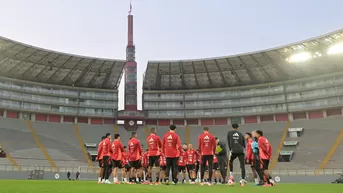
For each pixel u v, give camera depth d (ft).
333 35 165.27
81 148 180.96
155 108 221.05
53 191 24.02
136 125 213.05
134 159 48.91
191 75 215.31
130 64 221.25
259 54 188.44
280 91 207.72
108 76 213.05
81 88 215.92
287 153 165.89
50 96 206.18
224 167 52.06
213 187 35.37
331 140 170.50
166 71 211.41
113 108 218.18
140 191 25.46
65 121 208.74
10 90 193.57
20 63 187.62
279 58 189.88
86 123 212.64
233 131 43.57
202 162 44.09
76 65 197.26
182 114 220.43
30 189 25.71
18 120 190.70
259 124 206.49
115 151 47.88
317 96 196.24
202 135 44.52
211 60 198.59
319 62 187.21
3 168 134.31
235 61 198.18
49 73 200.85
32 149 165.68
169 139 42.93
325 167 148.97
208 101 221.05
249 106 213.66
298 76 203.21
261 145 44.01
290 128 190.80
